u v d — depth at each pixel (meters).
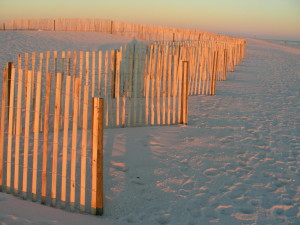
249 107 9.82
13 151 5.62
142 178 4.86
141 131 7.00
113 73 7.93
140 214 3.92
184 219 3.84
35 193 4.07
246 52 30.78
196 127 7.49
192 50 11.80
